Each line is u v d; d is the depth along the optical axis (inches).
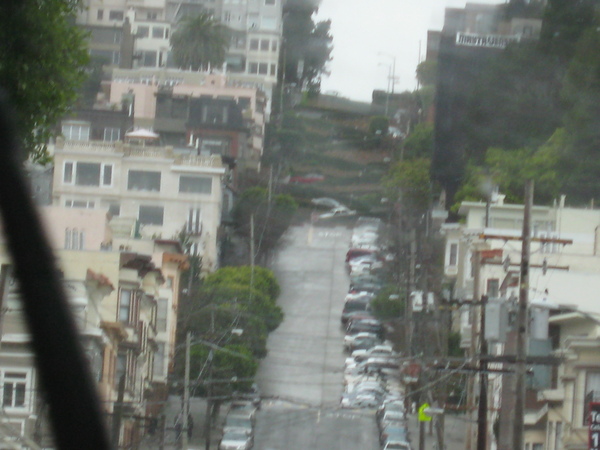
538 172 2839.6
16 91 849.5
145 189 3516.2
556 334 1713.8
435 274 3002.0
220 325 2507.4
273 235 3777.1
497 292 2183.8
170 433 2057.1
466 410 1996.8
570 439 1581.0
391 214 3919.8
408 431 2126.0
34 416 1408.7
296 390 2449.6
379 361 2519.7
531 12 3464.6
